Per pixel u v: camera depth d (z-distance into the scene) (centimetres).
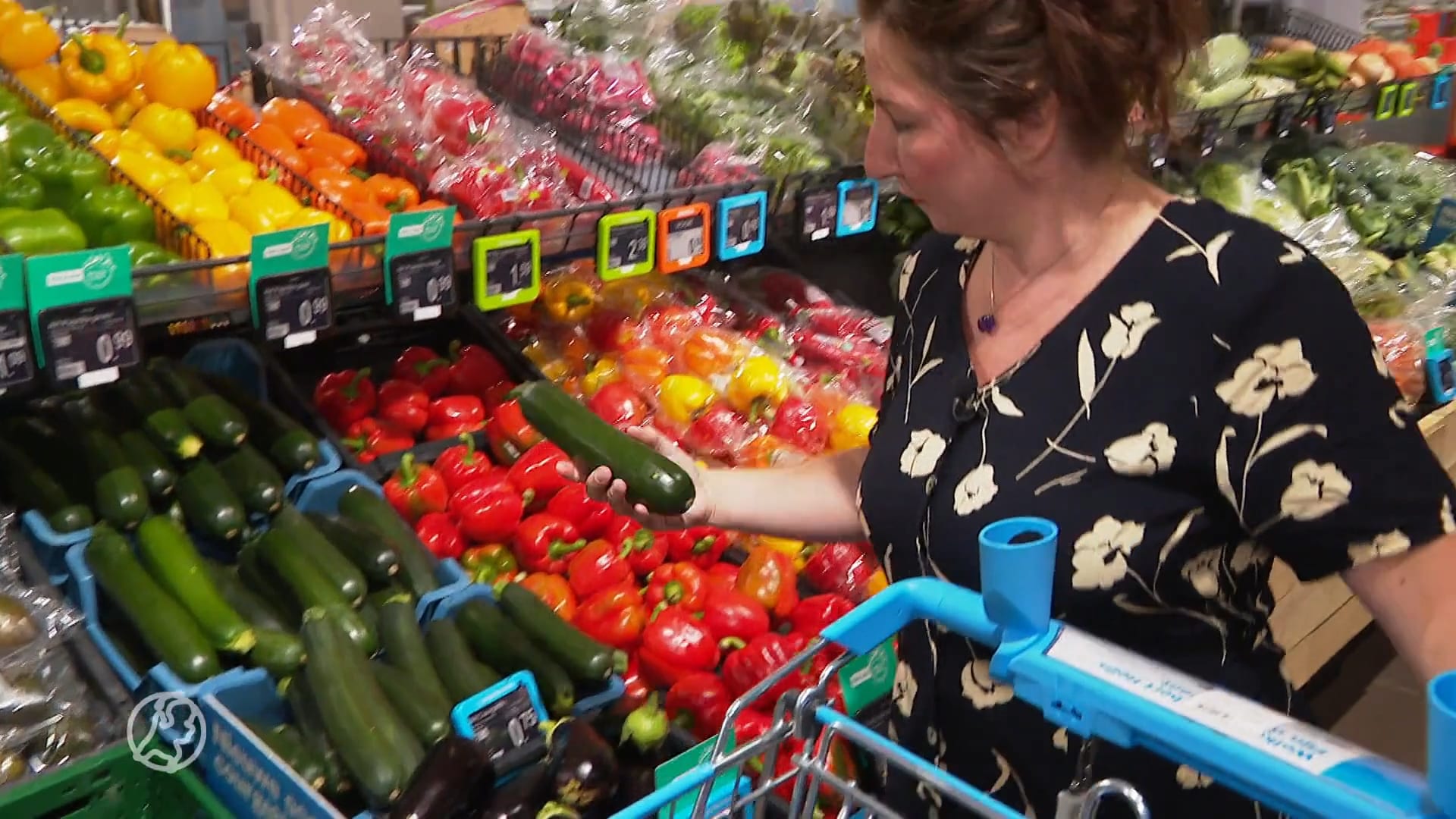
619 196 237
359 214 216
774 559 231
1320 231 381
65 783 158
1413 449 124
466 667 189
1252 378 127
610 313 280
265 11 321
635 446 179
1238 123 381
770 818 182
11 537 187
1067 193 132
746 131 259
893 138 135
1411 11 515
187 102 238
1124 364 132
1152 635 137
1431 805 75
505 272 204
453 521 231
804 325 302
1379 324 355
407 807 157
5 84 227
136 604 180
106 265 157
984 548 96
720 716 200
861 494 154
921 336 155
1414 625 123
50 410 207
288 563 193
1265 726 85
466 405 255
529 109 280
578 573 226
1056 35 116
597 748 173
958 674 146
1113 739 92
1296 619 324
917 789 157
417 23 337
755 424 266
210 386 223
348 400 246
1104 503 132
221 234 198
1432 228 423
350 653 181
